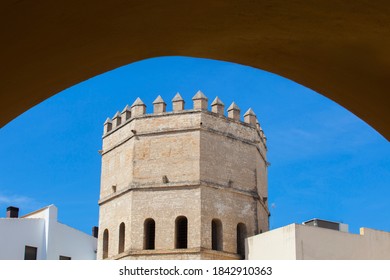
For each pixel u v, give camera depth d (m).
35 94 9.68
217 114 60.03
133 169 59.25
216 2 8.36
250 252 54.75
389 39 8.58
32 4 7.59
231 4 8.42
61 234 64.31
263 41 9.43
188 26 9.05
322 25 8.70
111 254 59.53
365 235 52.56
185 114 59.31
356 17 8.30
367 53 9.03
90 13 8.20
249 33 9.23
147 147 59.50
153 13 8.56
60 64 9.18
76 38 8.70
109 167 62.75
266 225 63.00
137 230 57.47
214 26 9.04
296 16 8.57
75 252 65.69
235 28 9.12
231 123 60.88
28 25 7.97
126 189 59.09
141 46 9.48
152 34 9.17
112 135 63.22
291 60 9.91
